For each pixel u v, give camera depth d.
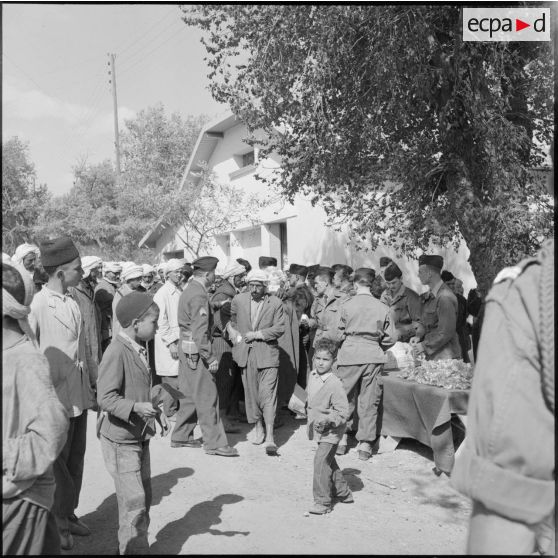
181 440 6.75
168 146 23.52
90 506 4.93
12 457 2.19
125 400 3.55
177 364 7.70
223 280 8.20
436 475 5.78
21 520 2.24
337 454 6.54
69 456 4.22
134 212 22.88
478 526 1.16
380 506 4.98
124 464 3.63
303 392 8.17
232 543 4.15
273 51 7.72
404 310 7.97
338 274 8.20
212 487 5.45
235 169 19.00
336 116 8.35
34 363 2.35
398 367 6.73
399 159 8.62
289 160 10.88
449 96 7.79
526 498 1.11
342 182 9.04
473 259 7.88
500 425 1.13
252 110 8.48
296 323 8.07
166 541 4.22
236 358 6.97
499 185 7.62
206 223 18.69
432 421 5.71
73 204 27.66
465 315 9.01
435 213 8.58
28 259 6.39
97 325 7.22
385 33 7.23
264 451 6.66
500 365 1.16
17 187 24.64
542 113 8.10
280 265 17.17
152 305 3.75
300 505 4.99
